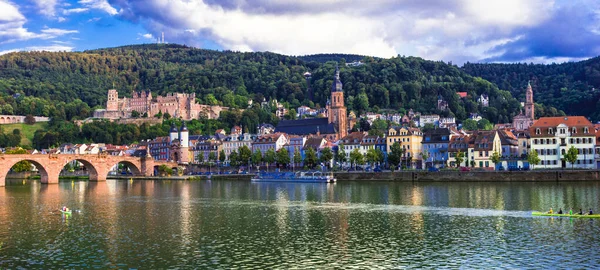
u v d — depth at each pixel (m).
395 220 122.94
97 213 139.38
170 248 95.81
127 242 100.81
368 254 91.12
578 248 92.56
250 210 143.50
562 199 152.62
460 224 116.12
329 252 92.69
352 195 179.25
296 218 128.12
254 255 90.88
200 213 138.38
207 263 86.12
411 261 86.44
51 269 83.00
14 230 113.25
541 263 83.88
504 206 141.38
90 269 82.94
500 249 92.88
